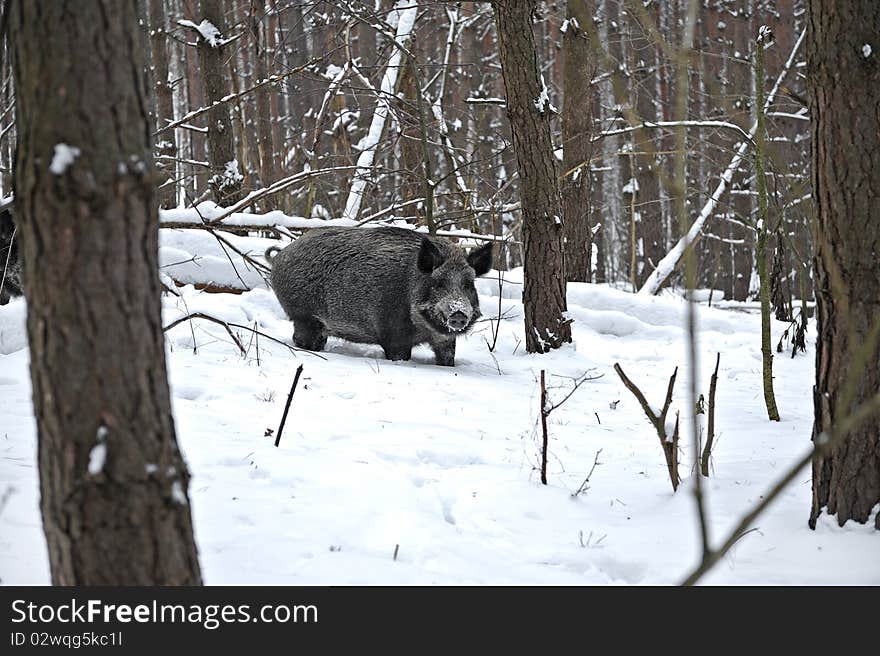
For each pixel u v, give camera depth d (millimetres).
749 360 15805
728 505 7793
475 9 33094
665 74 29984
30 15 3844
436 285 14086
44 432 4035
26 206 3916
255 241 18547
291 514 7105
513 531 7211
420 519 7242
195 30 21062
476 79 34219
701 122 16938
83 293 3875
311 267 14992
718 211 27062
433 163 34719
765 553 6676
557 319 15781
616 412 11766
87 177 3836
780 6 30578
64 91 3824
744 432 10688
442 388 12461
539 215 15469
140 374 4008
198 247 18234
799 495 7941
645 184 28703
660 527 7293
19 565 5715
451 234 16688
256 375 12266
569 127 21281
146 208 4027
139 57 4023
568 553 6680
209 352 13586
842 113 6488
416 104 21578
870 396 6555
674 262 22859
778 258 18953
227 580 5793
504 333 17172
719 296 24703
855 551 6469
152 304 4070
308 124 32219
